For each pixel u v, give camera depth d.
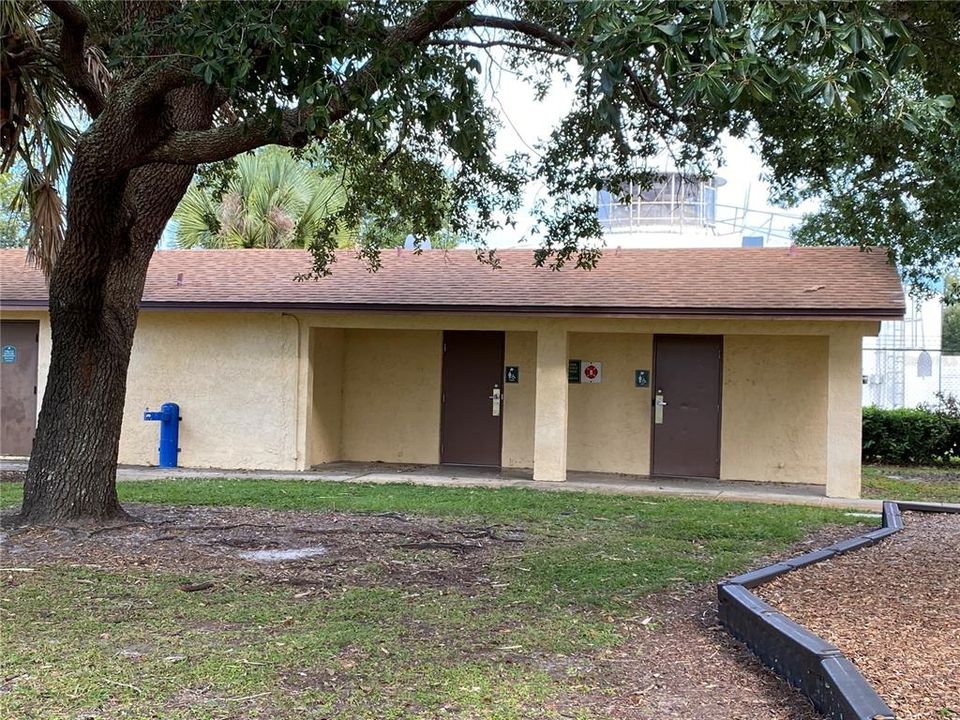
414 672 4.69
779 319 11.84
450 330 14.55
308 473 13.41
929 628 5.21
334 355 14.87
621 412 14.03
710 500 11.38
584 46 6.30
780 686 4.55
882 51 4.98
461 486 12.16
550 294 12.91
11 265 15.89
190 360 14.07
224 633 5.30
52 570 6.73
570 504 10.49
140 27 7.59
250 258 15.75
